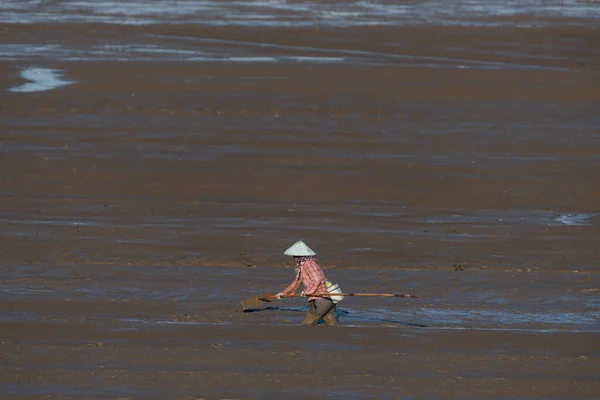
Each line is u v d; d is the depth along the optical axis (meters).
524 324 43.53
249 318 43.50
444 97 100.44
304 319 42.84
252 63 116.69
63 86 100.88
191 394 35.47
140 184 68.50
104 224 58.81
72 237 55.94
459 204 65.44
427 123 89.44
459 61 123.06
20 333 41.09
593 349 40.59
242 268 51.22
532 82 109.38
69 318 43.06
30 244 54.38
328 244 55.72
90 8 168.75
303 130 85.81
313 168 73.56
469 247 55.75
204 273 50.16
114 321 42.75
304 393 35.72
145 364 38.16
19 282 47.88
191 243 55.34
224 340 40.69
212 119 89.25
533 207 65.06
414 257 53.62
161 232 57.38
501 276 50.69
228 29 146.25
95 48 125.31
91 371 37.38
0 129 82.94
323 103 96.31
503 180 71.44
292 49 128.88
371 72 112.50
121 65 112.69
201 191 67.12
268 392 35.78
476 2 191.75
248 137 82.94
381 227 59.47
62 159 74.19
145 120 88.19
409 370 38.00
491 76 111.94
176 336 41.06
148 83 103.31
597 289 48.88
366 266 51.94
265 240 56.28
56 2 176.75
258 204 64.31
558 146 82.44
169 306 44.91
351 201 65.69
